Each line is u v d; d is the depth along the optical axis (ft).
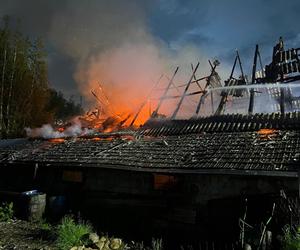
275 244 25.85
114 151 42.75
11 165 50.31
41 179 48.14
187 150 37.83
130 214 37.83
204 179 33.06
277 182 28.78
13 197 45.55
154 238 34.09
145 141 45.50
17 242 32.32
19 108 81.92
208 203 32.37
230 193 31.19
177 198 34.68
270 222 27.55
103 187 41.14
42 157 47.39
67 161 42.37
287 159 28.96
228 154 33.32
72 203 43.47
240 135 39.06
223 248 29.45
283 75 53.72
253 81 55.52
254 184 29.99
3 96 80.48
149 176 37.40
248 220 29.37
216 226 31.32
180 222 33.81
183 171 32.45
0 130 77.30
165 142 41.86
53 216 42.63
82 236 31.73
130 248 31.42
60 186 45.85
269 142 34.01
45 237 33.96
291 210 27.12
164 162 35.42
